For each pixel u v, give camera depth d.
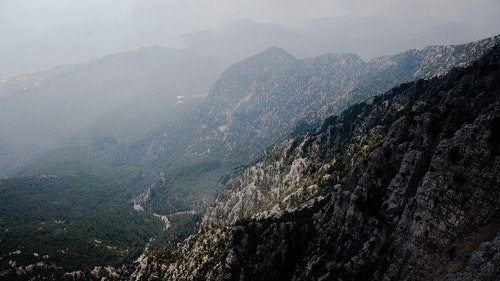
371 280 99.88
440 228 86.19
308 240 152.12
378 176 125.44
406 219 98.06
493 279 68.56
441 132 116.62
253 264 166.38
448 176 89.75
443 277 79.25
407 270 87.75
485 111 104.75
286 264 153.12
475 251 74.25
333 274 116.12
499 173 83.56
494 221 80.19
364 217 119.56
